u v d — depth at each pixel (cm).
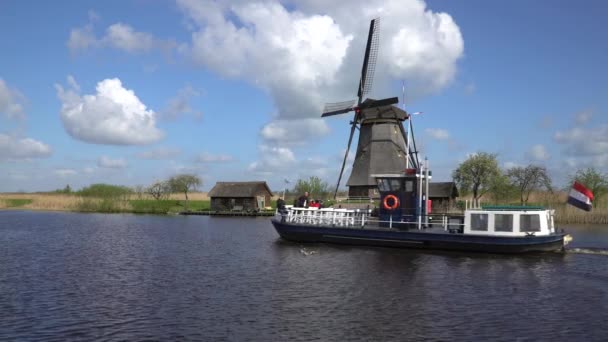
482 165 7950
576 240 3916
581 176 6700
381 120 6662
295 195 10419
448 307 1791
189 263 2814
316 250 3303
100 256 3134
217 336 1469
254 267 2647
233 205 9044
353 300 1889
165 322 1611
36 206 9850
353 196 6594
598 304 1844
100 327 1561
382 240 3309
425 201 3428
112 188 10356
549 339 1454
